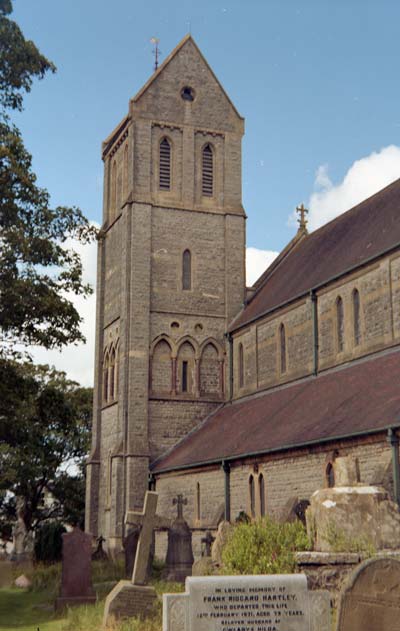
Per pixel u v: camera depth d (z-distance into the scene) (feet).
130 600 74.43
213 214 183.62
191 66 189.47
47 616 93.45
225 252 182.50
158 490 158.40
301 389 139.33
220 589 46.88
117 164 193.26
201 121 187.52
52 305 105.40
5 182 104.83
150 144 182.19
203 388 173.88
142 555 77.00
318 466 106.63
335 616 55.21
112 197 194.90
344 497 65.46
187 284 178.81
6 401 117.19
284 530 70.90
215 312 178.60
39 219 108.68
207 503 136.98
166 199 181.37
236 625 46.62
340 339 137.08
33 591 126.62
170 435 168.96
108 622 72.23
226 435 144.97
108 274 190.39
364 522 64.80
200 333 176.35
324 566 60.70
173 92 186.70
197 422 171.42
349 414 107.24
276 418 131.44
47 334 108.58
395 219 135.64
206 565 88.07
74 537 98.27
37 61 111.04
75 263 110.63
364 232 146.00
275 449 115.03
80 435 242.99
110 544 162.91
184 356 174.70
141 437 165.99
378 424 95.45
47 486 251.80
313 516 67.51
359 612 47.09
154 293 175.52
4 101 111.34
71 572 96.84
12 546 272.10
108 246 192.34
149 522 78.54
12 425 132.87
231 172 187.32
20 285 103.96
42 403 121.49
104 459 178.19
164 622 46.50
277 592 47.14
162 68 186.91
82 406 241.96
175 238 179.63
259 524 75.15
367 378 118.32
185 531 120.16
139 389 168.76
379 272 128.26
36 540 181.68
